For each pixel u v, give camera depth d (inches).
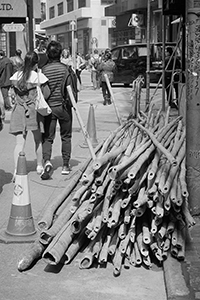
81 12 2368.4
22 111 306.8
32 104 306.7
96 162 190.4
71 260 200.2
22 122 307.7
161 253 192.5
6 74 668.7
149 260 193.9
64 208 222.2
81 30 2544.3
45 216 207.0
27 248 213.8
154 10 1627.7
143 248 191.5
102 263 195.3
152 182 188.7
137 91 267.0
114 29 2241.6
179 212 191.0
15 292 177.0
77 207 203.9
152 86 1063.0
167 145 228.7
